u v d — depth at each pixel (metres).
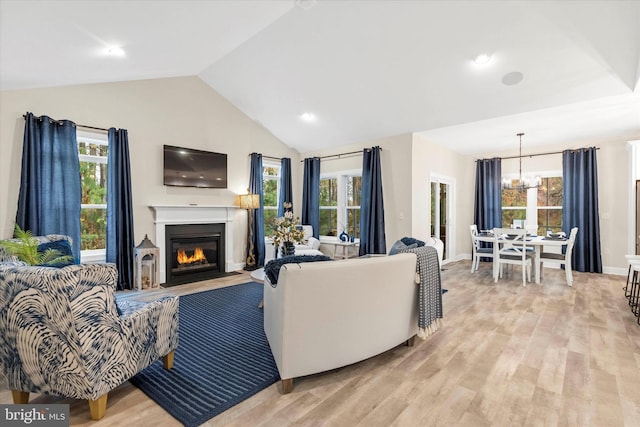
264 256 5.96
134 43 3.02
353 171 5.98
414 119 4.75
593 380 2.08
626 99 3.69
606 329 2.96
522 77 3.52
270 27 3.61
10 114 3.53
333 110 5.03
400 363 2.32
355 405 1.83
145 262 4.39
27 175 3.54
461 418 1.71
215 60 4.48
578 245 5.62
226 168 5.49
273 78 4.64
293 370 1.94
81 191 4.16
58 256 2.79
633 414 1.73
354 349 2.14
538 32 2.96
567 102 3.81
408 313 2.46
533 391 1.96
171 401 1.85
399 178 5.27
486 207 6.69
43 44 2.55
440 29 3.16
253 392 1.95
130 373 1.81
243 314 3.38
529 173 6.29
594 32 2.83
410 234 5.13
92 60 3.19
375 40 3.47
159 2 2.38
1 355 1.72
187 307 3.60
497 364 2.30
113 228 4.20
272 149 6.33
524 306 3.66
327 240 6.48
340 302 2.04
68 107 3.92
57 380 1.62
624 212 5.31
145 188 4.59
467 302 3.82
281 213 6.37
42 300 1.53
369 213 5.46
